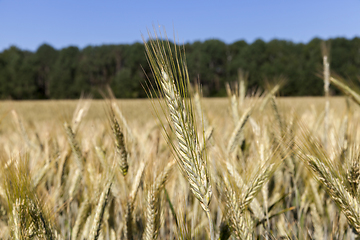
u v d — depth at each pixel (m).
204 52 77.62
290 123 2.21
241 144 2.76
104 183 1.95
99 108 23.31
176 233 1.69
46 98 81.81
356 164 1.50
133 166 2.50
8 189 1.58
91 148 2.82
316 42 72.56
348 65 65.75
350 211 1.38
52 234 1.62
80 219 2.08
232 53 81.69
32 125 6.05
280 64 68.69
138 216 2.23
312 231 2.43
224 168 1.81
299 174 2.48
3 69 75.75
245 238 1.45
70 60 80.88
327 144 2.63
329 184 1.46
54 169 2.84
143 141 3.55
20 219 1.49
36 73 79.06
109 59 80.25
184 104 1.19
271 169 1.69
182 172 1.26
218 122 3.33
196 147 1.20
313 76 65.12
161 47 1.18
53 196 2.36
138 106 24.16
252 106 2.59
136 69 72.19
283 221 2.35
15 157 1.79
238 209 1.49
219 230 1.66
